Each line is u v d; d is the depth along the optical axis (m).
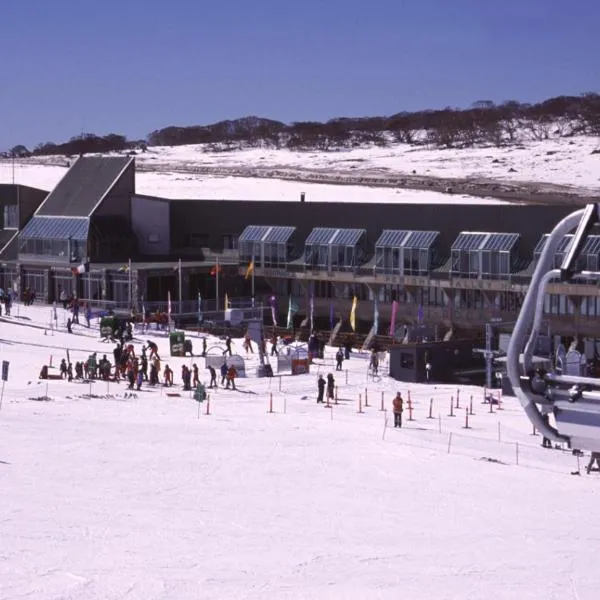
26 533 27.39
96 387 61.38
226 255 110.94
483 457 42.72
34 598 22.12
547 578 24.73
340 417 53.72
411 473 38.72
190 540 27.50
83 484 34.47
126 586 23.14
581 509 33.12
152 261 108.38
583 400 15.29
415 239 97.50
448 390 64.94
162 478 36.09
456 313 94.88
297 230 106.88
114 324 82.12
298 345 77.50
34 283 110.44
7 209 118.38
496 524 30.70
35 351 75.81
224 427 47.97
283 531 29.12
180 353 75.75
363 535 28.94
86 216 110.31
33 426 45.97
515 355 15.72
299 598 22.72
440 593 23.36
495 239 92.38
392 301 99.31
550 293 86.81
